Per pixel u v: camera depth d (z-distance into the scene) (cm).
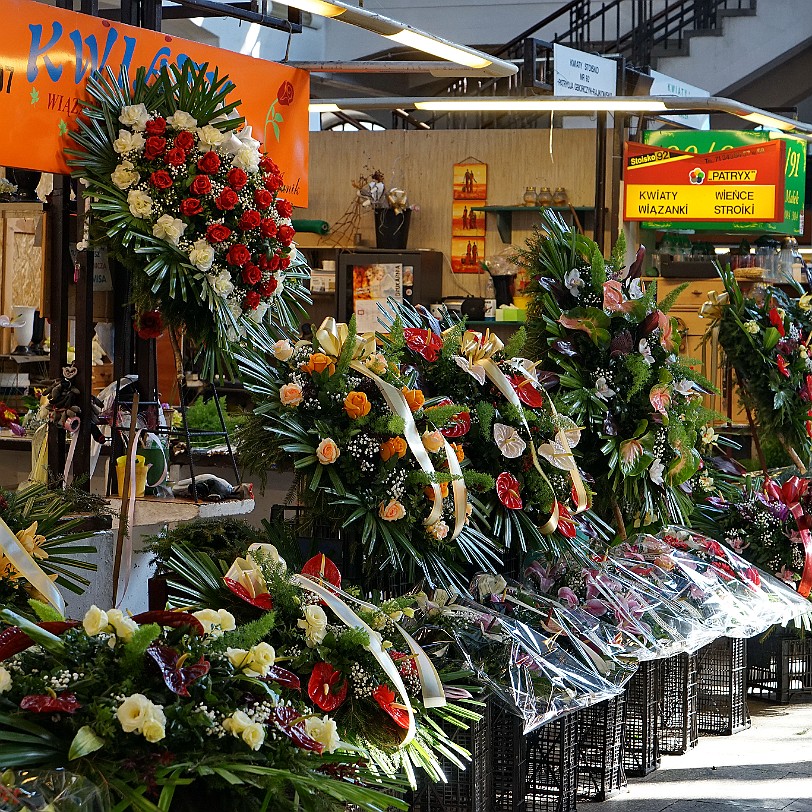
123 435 434
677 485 446
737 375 574
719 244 1052
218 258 361
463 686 311
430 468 327
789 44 1255
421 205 943
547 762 385
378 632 276
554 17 1232
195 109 370
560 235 463
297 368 337
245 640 225
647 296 447
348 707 256
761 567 534
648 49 1258
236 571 271
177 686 206
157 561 357
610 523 468
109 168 361
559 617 364
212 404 545
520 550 388
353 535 334
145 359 436
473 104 703
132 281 366
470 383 373
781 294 601
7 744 194
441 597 341
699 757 498
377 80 1391
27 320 564
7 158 345
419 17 1408
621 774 449
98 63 371
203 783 209
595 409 425
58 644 211
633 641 378
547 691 328
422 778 333
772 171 804
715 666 542
